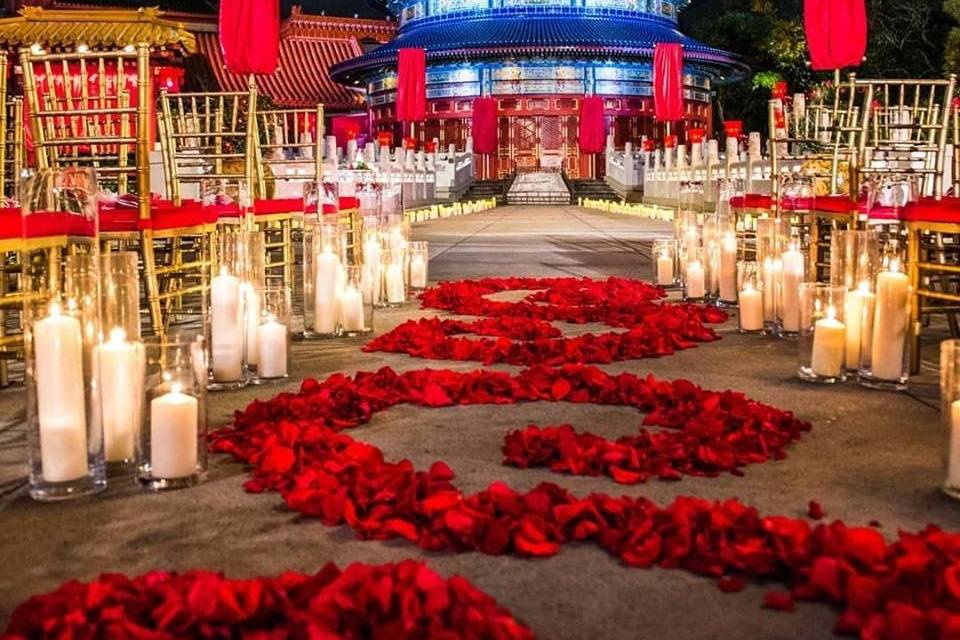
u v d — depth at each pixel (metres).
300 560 2.21
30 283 4.32
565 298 6.55
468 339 5.09
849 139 7.69
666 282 7.49
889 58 30.41
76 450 2.66
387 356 4.71
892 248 4.81
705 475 2.79
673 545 2.15
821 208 6.36
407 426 3.38
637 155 33.75
